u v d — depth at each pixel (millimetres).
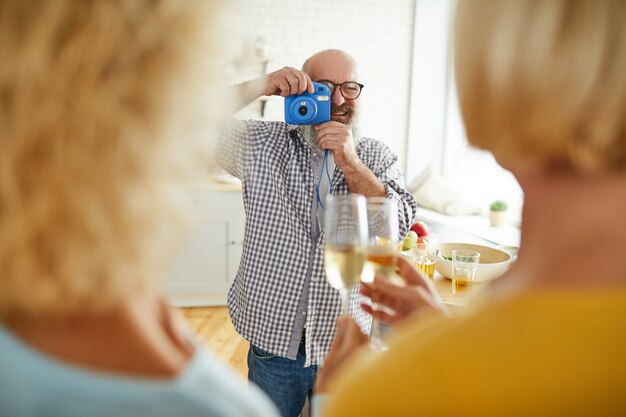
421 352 416
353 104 1812
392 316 816
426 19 4785
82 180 344
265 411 460
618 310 386
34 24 344
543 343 393
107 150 347
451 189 4750
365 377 438
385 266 943
